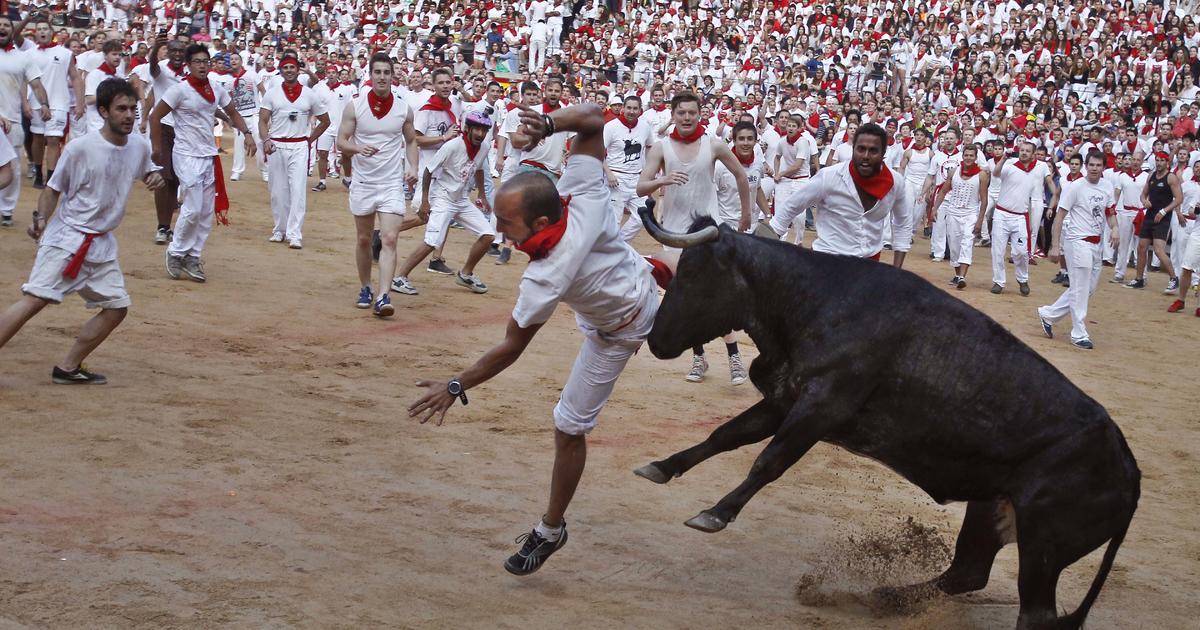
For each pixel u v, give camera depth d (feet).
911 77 104.37
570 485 17.49
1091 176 44.57
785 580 18.81
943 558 20.16
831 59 106.52
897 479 25.08
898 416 16.34
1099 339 46.96
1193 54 101.19
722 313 17.11
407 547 18.51
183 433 23.25
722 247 16.96
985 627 17.74
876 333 16.22
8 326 24.77
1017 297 55.72
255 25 112.06
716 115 87.45
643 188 32.01
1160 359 43.65
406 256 50.70
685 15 117.19
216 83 39.88
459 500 21.01
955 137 69.31
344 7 119.03
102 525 18.17
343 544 18.35
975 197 57.31
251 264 44.42
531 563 17.60
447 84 47.01
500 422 26.35
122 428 23.18
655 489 22.79
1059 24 107.24
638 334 16.97
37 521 18.08
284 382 28.04
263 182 71.97
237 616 15.31
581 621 16.29
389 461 22.84
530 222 15.48
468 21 112.68
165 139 44.98
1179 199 60.29
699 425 27.63
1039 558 15.98
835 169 26.89
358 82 98.22
